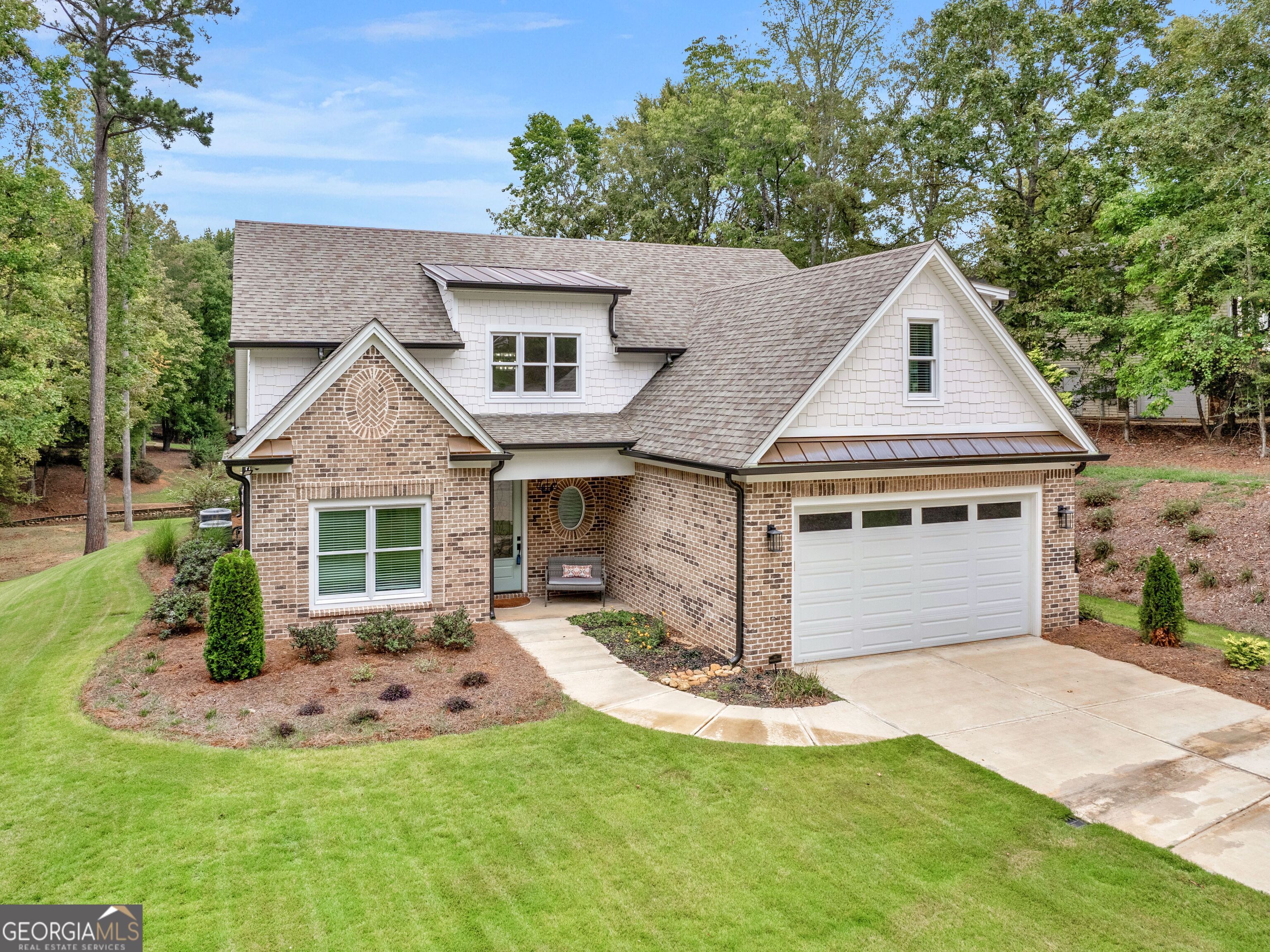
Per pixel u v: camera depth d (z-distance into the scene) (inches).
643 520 634.2
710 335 714.8
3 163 1010.1
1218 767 363.9
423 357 662.5
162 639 546.9
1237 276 836.0
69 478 2065.7
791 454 499.2
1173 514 777.6
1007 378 574.6
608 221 1734.7
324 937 246.7
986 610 581.0
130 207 1414.9
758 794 338.6
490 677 474.9
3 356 1059.9
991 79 1144.8
